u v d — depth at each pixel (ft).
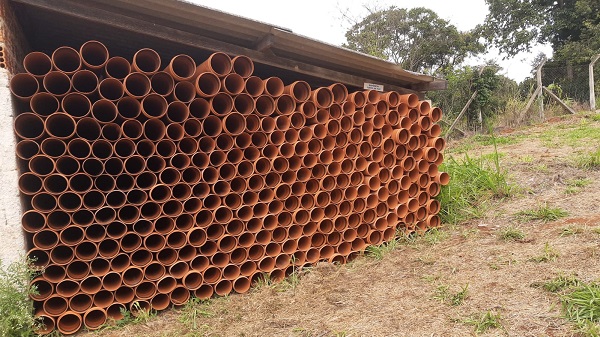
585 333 8.70
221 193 13.84
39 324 11.03
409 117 17.61
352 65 17.04
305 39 14.46
